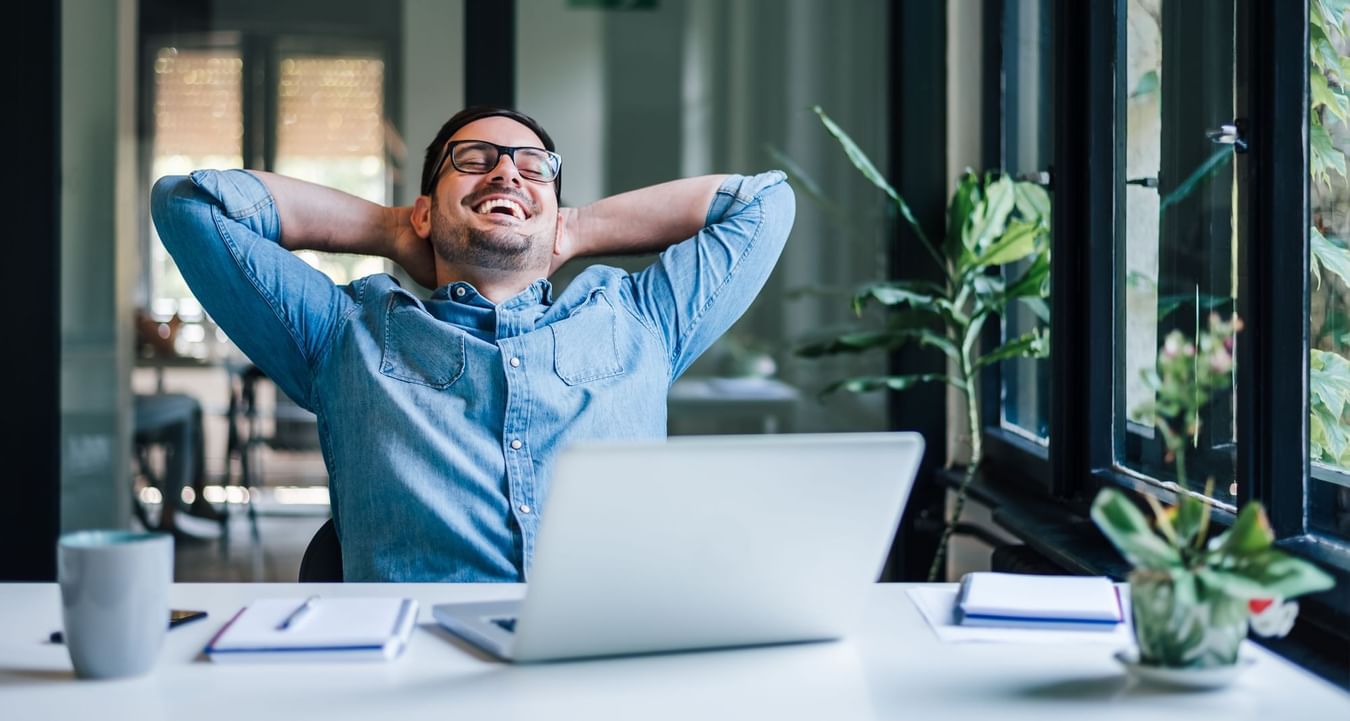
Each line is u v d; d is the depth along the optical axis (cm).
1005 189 281
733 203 218
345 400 189
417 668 112
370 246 211
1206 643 105
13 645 118
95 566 106
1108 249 232
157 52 328
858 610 121
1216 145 189
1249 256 167
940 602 136
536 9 329
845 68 335
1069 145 236
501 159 203
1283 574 102
